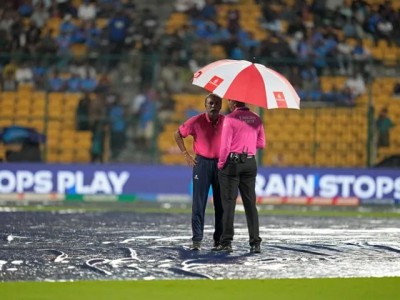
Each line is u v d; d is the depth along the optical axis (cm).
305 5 8256
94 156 6788
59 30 7938
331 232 4128
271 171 6206
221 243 3200
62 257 3002
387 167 6531
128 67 7450
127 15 7925
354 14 8231
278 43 7719
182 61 7456
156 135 6444
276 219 4903
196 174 3206
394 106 7431
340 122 6938
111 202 6166
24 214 4841
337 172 6256
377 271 2828
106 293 2328
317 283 2569
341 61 6775
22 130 6700
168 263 2891
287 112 7044
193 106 7269
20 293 2308
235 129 3088
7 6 8038
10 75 7412
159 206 5953
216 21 8062
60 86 7306
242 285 2497
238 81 3045
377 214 5556
